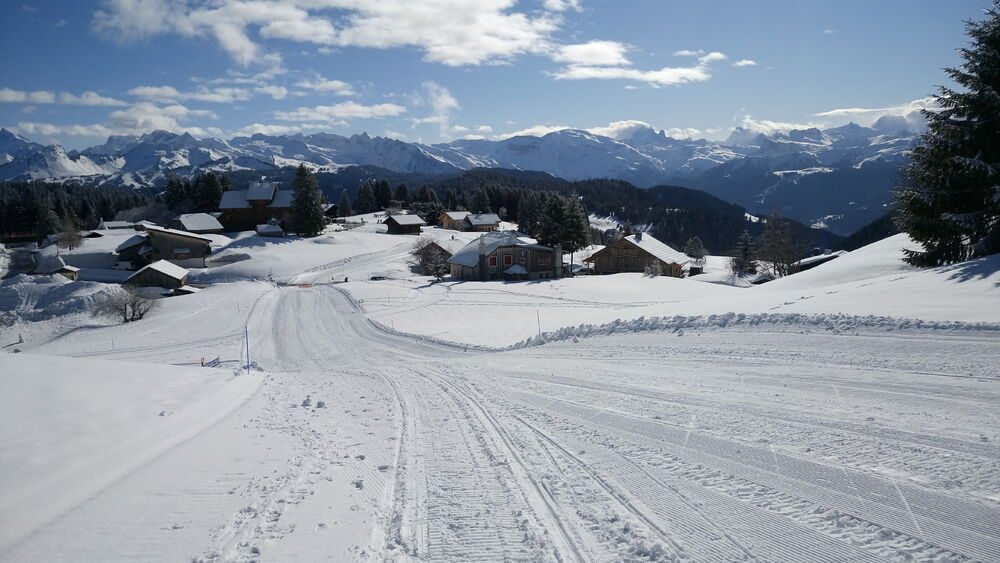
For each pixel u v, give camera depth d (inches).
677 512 241.3
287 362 1166.3
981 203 861.8
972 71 880.3
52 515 237.3
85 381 465.4
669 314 895.1
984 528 210.5
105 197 5526.6
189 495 267.4
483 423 406.9
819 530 219.1
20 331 1839.3
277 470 306.5
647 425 367.6
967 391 371.9
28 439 316.8
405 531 233.8
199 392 511.5
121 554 208.7
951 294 625.0
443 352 1072.2
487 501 263.1
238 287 2495.1
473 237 4288.9
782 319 656.4
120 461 305.7
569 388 511.2
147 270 2556.6
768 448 307.1
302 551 214.1
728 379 480.7
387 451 346.6
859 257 1299.2
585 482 280.4
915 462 271.7
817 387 423.5
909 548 202.5
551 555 211.2
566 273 2876.5
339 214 6279.5
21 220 4601.4
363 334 1435.8
